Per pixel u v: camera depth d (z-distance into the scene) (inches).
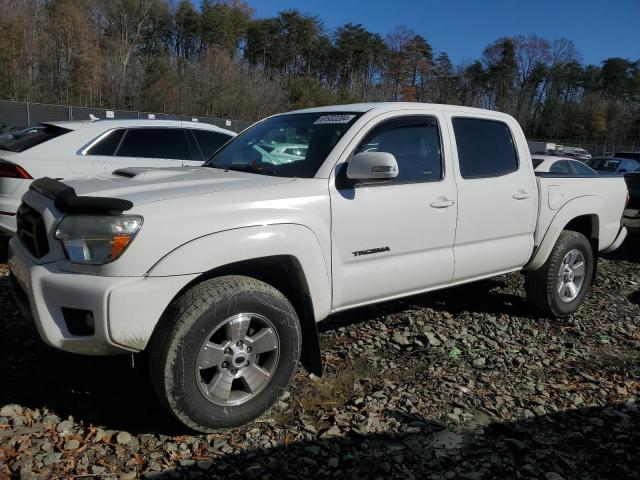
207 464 109.3
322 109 167.5
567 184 202.8
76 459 109.3
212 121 1064.8
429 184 157.4
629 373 166.9
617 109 3336.6
